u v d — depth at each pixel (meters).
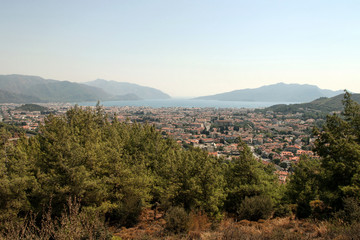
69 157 17.73
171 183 19.14
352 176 16.47
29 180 17.23
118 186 19.81
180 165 19.42
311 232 12.02
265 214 16.11
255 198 17.47
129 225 17.95
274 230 11.16
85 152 19.05
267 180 22.77
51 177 16.84
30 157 20.27
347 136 17.97
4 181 15.32
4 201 15.38
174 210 14.26
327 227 11.36
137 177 19.61
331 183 18.33
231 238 10.70
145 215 21.14
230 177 22.66
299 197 19.08
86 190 17.64
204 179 18.16
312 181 20.11
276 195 19.88
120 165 20.05
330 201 17.00
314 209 17.89
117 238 11.13
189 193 17.72
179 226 13.20
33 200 18.14
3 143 19.27
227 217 18.61
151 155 25.78
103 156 20.20
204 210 17.50
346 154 16.84
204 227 14.09
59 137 18.56
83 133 24.00
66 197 16.06
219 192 19.14
